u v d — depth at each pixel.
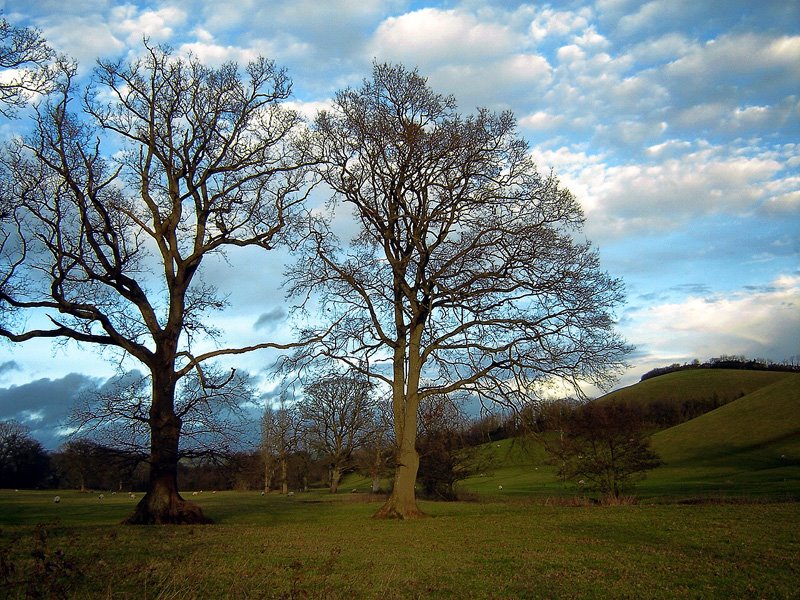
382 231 25.06
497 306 24.14
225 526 21.61
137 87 24.12
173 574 11.37
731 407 90.62
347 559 14.28
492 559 14.28
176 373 23.48
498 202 24.11
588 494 38.69
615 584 11.54
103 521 25.20
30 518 27.23
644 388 116.06
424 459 41.25
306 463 64.00
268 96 25.20
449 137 23.70
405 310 24.84
